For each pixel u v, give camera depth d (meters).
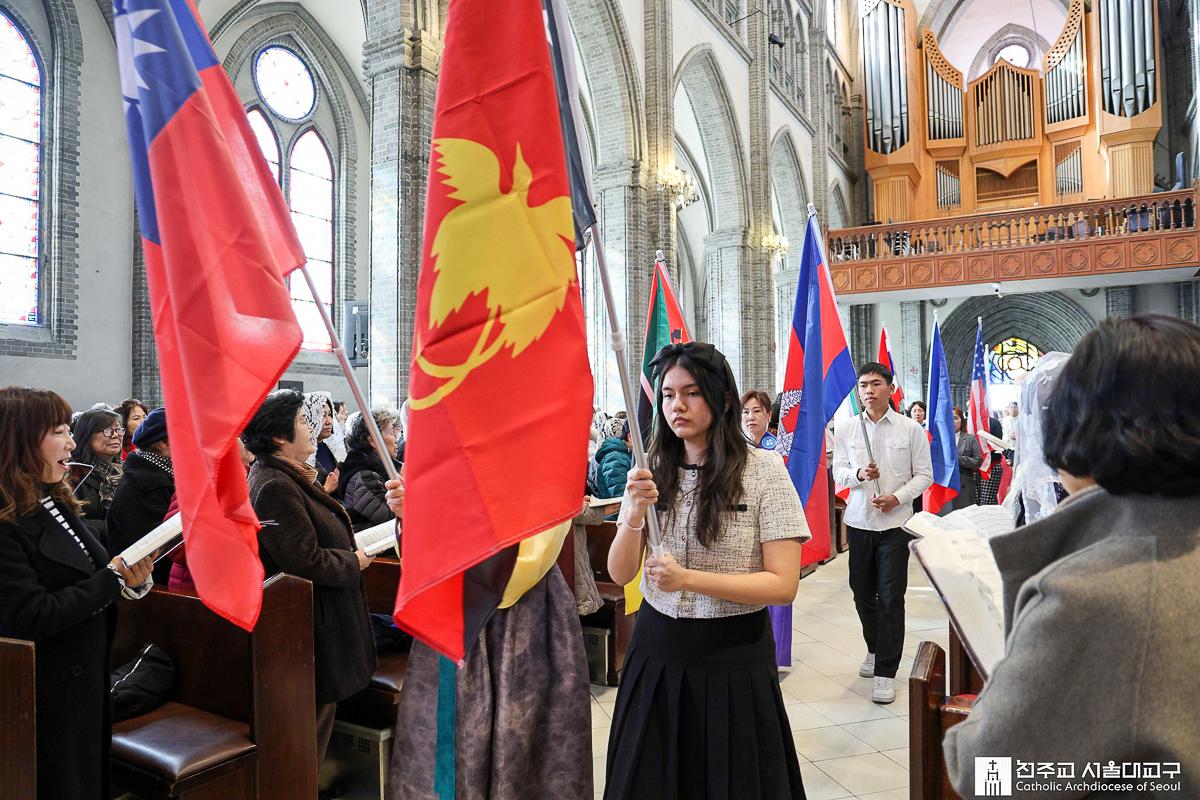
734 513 2.00
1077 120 20.33
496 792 2.06
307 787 2.49
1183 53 19.69
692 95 15.15
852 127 23.80
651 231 12.16
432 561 1.58
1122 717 0.81
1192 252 13.61
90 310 9.64
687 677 1.92
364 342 10.88
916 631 5.56
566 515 1.62
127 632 2.76
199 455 1.94
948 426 6.88
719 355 2.05
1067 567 0.88
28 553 1.97
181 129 2.01
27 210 9.22
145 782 2.17
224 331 1.93
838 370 3.98
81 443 4.05
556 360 1.69
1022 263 15.00
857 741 3.61
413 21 8.04
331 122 14.28
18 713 1.77
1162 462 0.85
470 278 1.71
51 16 9.35
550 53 1.87
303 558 2.51
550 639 2.22
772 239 16.39
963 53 24.58
